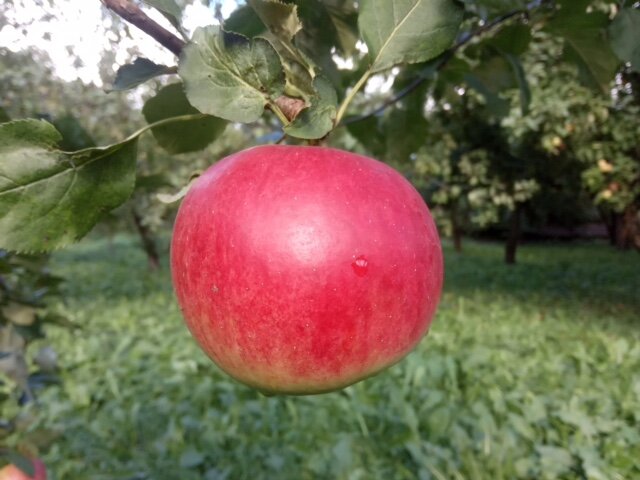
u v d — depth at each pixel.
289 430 0.58
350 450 0.49
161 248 2.60
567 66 0.84
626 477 0.44
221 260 0.13
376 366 0.14
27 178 0.13
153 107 0.18
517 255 2.59
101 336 1.01
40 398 0.67
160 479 0.52
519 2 0.20
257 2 0.14
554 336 0.98
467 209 2.43
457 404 0.61
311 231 0.13
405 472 0.50
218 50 0.12
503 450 0.49
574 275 1.83
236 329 0.13
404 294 0.13
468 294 1.49
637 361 0.74
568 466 0.46
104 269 2.17
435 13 0.15
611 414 0.55
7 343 0.28
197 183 0.14
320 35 0.21
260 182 0.13
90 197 0.14
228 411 0.63
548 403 0.58
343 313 0.13
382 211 0.13
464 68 0.27
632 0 0.19
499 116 0.29
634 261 2.23
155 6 0.13
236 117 0.12
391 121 0.29
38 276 0.30
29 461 0.24
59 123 0.16
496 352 0.80
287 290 0.13
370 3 0.15
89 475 0.53
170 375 0.75
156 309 1.32
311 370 0.13
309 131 0.13
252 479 0.51
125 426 0.61
